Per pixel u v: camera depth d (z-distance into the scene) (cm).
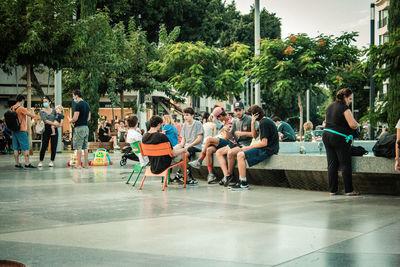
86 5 2545
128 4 3756
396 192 845
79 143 1443
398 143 789
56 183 1047
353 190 844
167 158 948
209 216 629
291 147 1407
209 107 5969
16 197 827
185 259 412
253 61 1808
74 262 404
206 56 2164
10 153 2403
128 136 1023
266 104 5578
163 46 3058
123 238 497
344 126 828
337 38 1725
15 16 1762
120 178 1166
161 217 623
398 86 1227
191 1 4072
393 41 1173
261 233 516
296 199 798
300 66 1678
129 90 2869
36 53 1795
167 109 4372
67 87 3016
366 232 515
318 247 450
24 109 1426
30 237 504
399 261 396
